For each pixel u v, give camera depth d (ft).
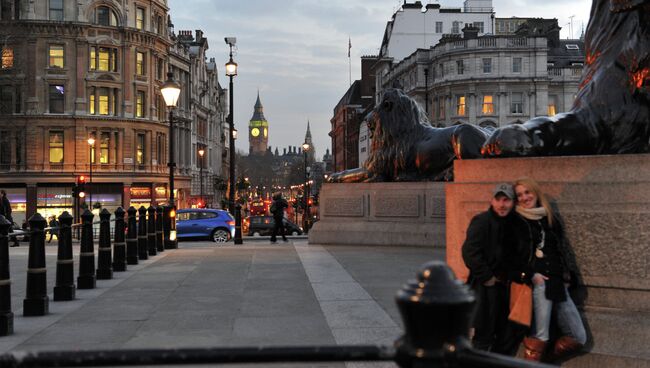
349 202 54.85
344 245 53.93
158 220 56.65
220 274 36.70
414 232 50.55
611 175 17.19
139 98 192.75
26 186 176.55
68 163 178.50
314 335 20.56
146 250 47.96
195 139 263.08
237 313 24.49
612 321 16.55
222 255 49.37
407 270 36.37
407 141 51.44
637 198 16.66
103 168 183.21
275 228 70.64
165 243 60.18
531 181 15.21
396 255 44.60
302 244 61.98
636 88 20.66
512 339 15.10
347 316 23.53
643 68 20.34
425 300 5.86
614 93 21.16
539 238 14.93
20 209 177.47
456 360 5.92
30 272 25.05
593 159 17.51
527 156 20.26
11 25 172.76
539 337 14.94
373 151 54.34
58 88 178.70
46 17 177.27
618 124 20.97
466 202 20.29
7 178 173.99
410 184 51.34
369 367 17.04
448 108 217.77
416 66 234.38
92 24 180.45
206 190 286.25
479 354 6.02
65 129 178.50
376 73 301.84
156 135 198.70
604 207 17.12
